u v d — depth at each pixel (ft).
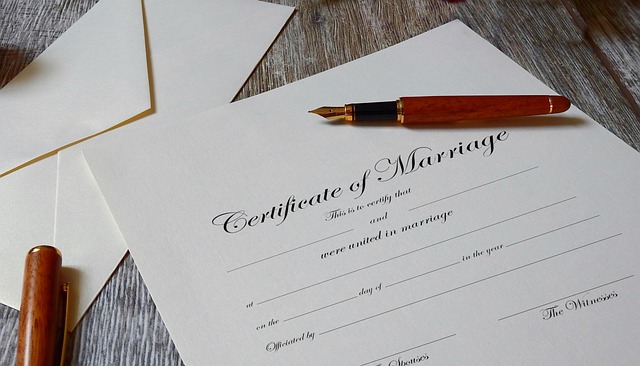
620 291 1.44
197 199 1.63
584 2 2.10
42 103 1.87
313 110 1.75
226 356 1.39
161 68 1.98
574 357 1.35
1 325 1.46
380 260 1.51
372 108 1.73
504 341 1.38
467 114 1.73
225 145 1.74
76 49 2.02
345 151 1.72
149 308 1.50
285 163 1.70
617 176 1.63
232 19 2.12
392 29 2.06
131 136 1.77
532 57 1.95
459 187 1.63
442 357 1.36
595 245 1.51
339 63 1.98
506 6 2.10
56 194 1.68
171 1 2.20
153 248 1.55
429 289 1.46
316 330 1.41
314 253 1.53
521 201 1.59
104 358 1.42
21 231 1.60
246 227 1.58
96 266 1.55
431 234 1.54
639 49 1.96
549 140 1.71
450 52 1.95
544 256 1.49
